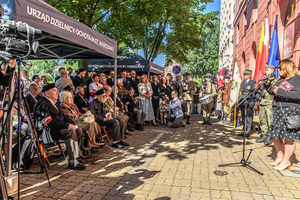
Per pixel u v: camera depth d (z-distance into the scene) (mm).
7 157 2412
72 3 8688
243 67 18422
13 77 2242
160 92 9250
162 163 4348
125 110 7363
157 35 18328
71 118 4547
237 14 20922
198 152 5121
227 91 8711
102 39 5488
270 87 4105
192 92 9297
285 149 3959
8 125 2367
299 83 3566
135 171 3908
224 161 4484
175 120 8172
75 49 6191
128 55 11320
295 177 3627
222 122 9383
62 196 2941
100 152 5070
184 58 21062
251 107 6707
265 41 8688
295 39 7285
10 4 2863
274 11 9617
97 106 5578
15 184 3035
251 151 5168
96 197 2938
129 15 11859
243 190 3176
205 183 3418
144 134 7082
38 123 3881
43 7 3396
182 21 16953
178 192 3107
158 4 11641
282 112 3754
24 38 3590
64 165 4141
